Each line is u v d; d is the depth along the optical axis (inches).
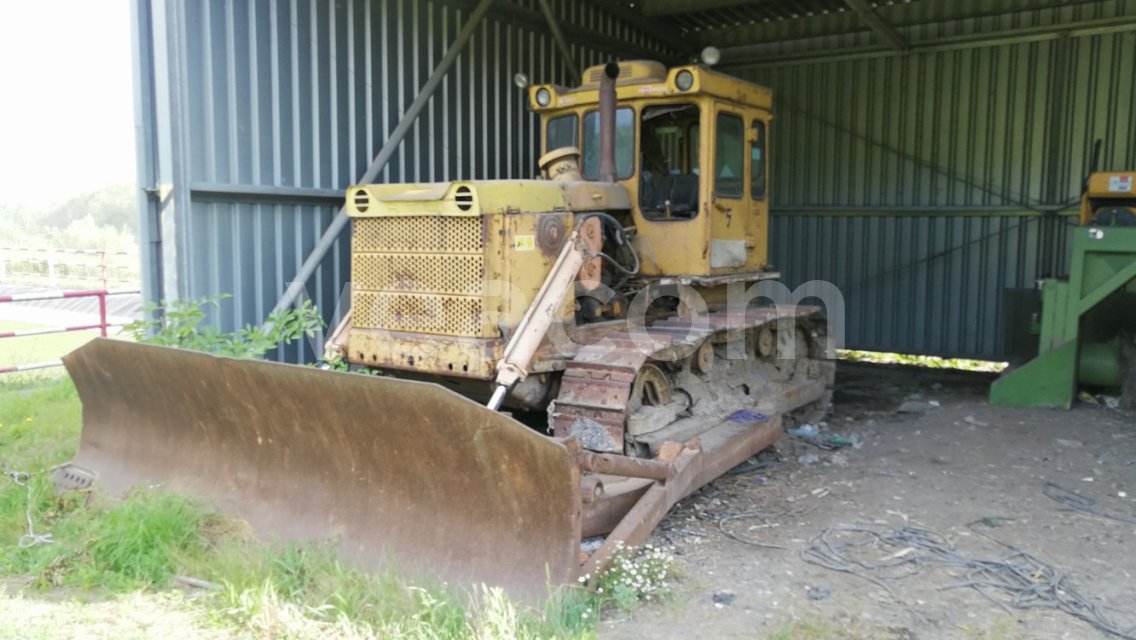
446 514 151.6
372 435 153.4
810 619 145.5
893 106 410.9
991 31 381.7
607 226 231.3
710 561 170.7
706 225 240.2
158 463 187.9
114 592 148.9
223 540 163.5
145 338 235.1
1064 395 299.6
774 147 446.9
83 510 181.0
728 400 252.7
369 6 286.4
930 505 204.7
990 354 396.2
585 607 140.3
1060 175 373.7
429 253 195.9
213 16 242.8
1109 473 228.4
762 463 240.1
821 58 426.0
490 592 140.3
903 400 335.0
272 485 170.7
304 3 267.0
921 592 157.0
